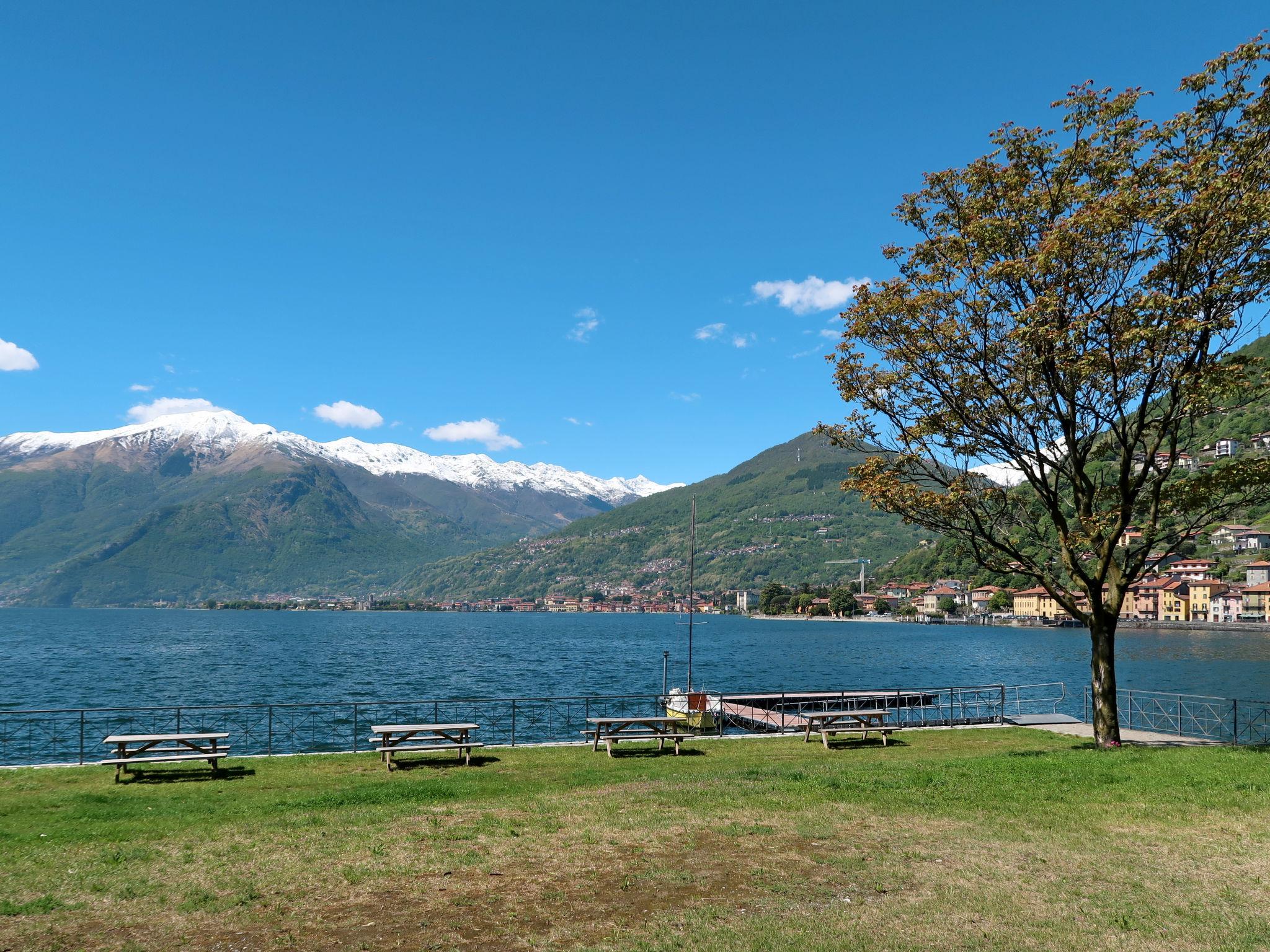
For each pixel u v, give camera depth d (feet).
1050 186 72.79
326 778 67.62
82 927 31.78
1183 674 276.41
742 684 269.03
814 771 65.10
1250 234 61.77
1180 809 48.88
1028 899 34.19
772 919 32.01
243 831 46.62
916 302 71.87
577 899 34.47
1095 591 74.08
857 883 36.32
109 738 67.26
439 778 66.74
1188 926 31.17
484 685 265.75
